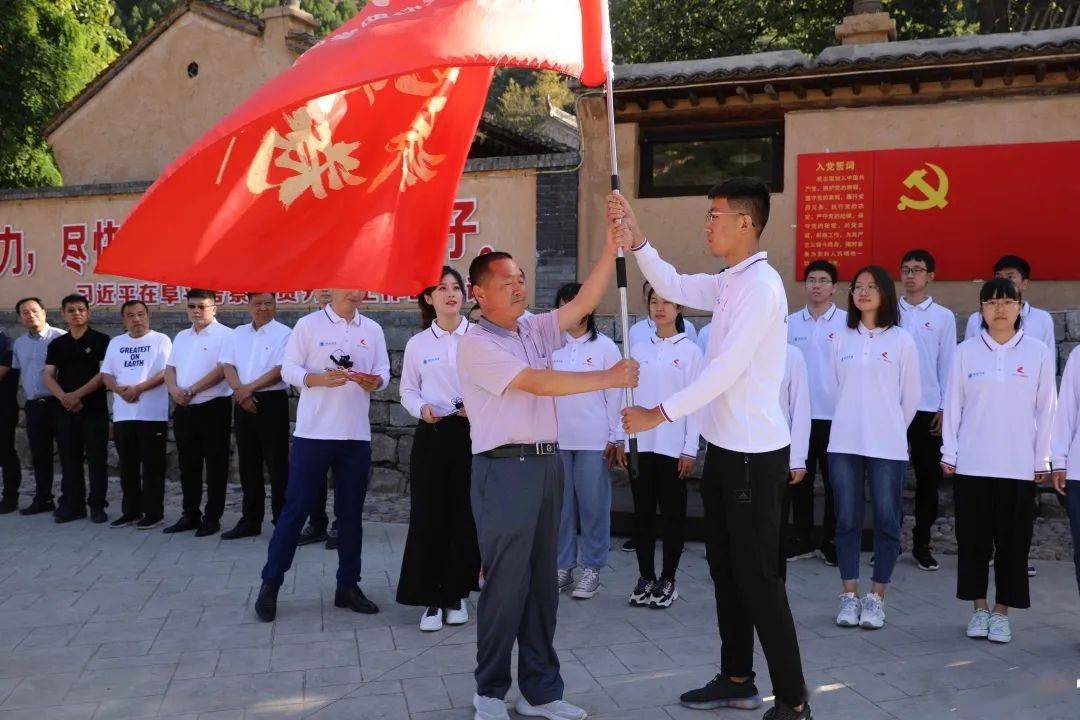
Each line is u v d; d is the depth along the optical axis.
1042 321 5.79
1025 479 4.21
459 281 4.53
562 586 5.06
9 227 9.57
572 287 5.18
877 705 3.51
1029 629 4.41
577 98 7.68
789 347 4.87
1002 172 6.87
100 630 4.44
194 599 4.93
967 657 4.02
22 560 5.78
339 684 3.75
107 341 7.11
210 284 3.13
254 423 6.30
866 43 7.48
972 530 4.29
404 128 3.42
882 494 4.45
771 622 3.23
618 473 7.17
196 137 10.06
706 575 5.43
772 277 3.23
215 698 3.62
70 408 6.78
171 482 8.73
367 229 3.39
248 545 6.16
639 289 7.71
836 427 4.56
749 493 3.23
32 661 4.03
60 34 13.30
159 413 6.75
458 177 3.56
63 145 10.56
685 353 4.93
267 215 3.20
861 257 7.17
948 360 5.77
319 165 3.27
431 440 4.40
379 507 7.45
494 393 3.32
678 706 3.52
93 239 9.31
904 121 7.08
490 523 3.35
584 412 4.97
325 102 3.27
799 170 7.29
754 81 7.01
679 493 4.78
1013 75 6.71
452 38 2.87
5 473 7.35
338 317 4.87
